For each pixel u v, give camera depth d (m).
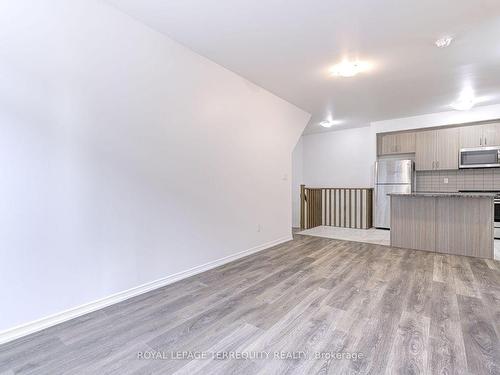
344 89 3.73
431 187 5.51
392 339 1.70
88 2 1.83
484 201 3.52
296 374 1.40
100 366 1.47
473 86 3.64
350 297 2.32
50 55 1.76
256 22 2.19
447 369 1.42
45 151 1.83
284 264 3.29
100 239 2.15
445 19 2.16
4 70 1.61
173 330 1.83
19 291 1.75
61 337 1.75
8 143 1.67
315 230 5.74
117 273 2.27
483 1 1.94
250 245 3.80
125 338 1.74
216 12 2.05
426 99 4.20
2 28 1.55
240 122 3.50
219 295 2.39
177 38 2.39
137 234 2.41
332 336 1.74
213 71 2.87
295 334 1.76
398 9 2.04
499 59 2.85
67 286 1.97
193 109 2.83
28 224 1.77
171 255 2.72
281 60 2.86
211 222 3.17
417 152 5.39
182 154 2.79
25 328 1.77
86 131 2.02
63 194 1.93
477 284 2.59
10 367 1.47
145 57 2.23
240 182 3.59
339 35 2.40
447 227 3.77
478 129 4.76
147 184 2.47
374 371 1.41
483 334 1.74
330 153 6.75
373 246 4.21
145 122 2.41
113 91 2.14
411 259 3.46
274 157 4.27
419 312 2.04
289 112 4.38
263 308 2.13
